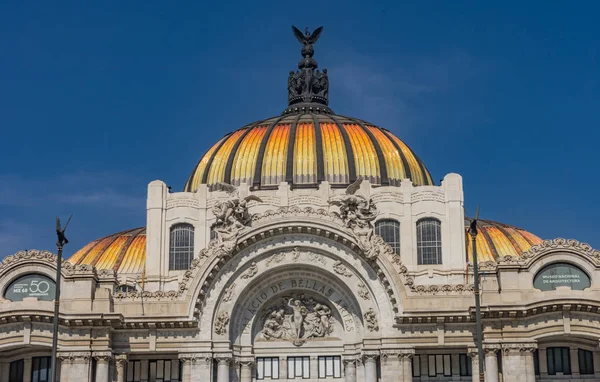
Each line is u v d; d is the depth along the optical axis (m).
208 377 84.38
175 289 94.94
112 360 84.69
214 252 85.50
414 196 96.62
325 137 103.81
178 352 84.75
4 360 87.12
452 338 84.00
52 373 75.75
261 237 86.06
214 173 104.00
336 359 87.88
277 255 86.56
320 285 87.88
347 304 87.50
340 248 86.19
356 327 87.00
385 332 84.38
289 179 100.62
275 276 87.25
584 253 84.12
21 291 84.94
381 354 84.00
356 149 102.88
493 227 105.69
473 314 82.81
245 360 86.62
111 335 84.88
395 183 102.06
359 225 85.62
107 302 84.38
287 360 87.88
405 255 95.25
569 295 82.19
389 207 96.38
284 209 86.19
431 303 84.31
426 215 96.19
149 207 97.00
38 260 85.12
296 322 88.19
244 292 86.44
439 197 96.56
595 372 86.19
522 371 82.44
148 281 95.38
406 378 83.56
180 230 96.88
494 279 84.38
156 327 85.00
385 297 85.06
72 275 84.88
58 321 80.38
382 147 104.50
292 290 88.31
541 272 84.56
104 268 101.75
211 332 85.12
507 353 82.81
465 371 86.81
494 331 83.19
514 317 83.00
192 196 97.38
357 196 86.00
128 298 85.62
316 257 86.44
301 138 103.69
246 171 102.19
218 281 86.00
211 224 96.56
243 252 86.44
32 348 85.00
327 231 85.56
